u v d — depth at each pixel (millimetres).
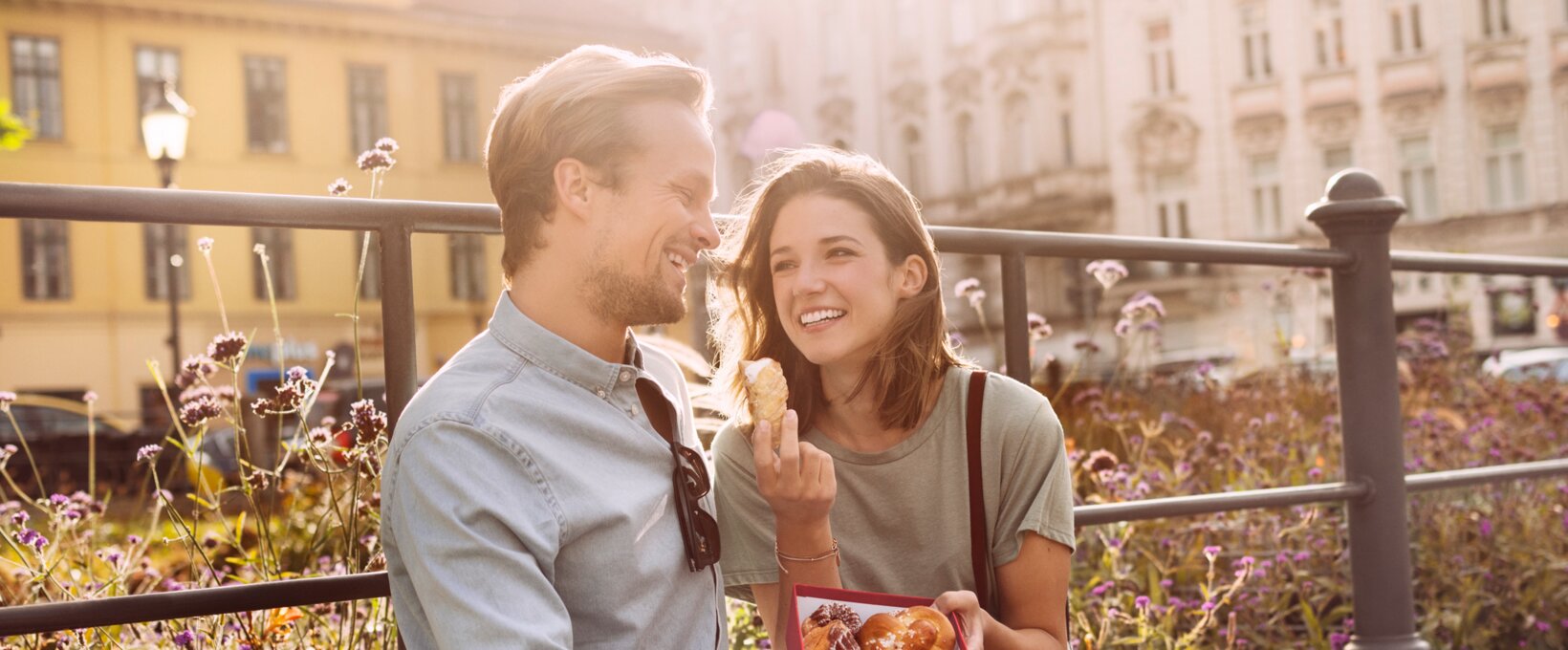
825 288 1628
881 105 32938
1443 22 25719
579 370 1366
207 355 2172
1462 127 25562
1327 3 26719
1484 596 3580
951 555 1667
